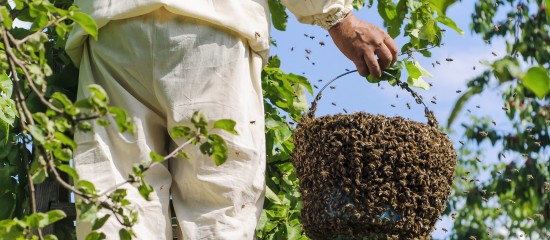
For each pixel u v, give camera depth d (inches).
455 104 72.3
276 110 166.9
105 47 118.0
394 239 123.4
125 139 116.1
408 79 158.2
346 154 123.3
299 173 128.1
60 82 143.8
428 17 176.6
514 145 376.2
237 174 116.2
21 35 146.1
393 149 123.1
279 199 160.7
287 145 164.9
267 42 120.8
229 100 116.4
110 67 118.6
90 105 92.6
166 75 116.0
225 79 116.6
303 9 127.0
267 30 120.6
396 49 131.0
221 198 116.0
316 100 132.3
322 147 124.3
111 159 115.8
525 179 377.7
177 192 118.9
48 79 143.2
